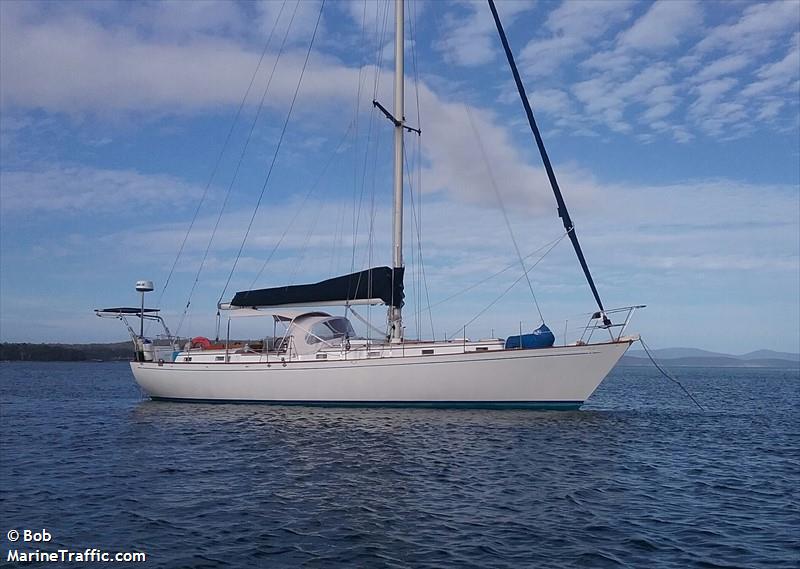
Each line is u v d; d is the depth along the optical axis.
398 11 21.83
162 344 24.67
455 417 18.39
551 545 7.91
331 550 7.70
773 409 27.97
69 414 23.03
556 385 18.98
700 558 7.55
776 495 10.68
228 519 8.98
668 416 22.58
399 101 21.61
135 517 9.14
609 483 11.22
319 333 21.88
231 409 21.23
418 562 7.30
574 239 20.31
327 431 16.45
